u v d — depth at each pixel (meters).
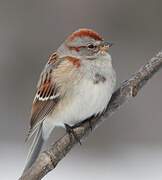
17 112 15.85
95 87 8.03
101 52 8.23
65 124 8.42
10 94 16.12
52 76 8.33
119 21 17.41
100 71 8.12
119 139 14.98
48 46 17.14
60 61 8.34
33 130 8.50
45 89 8.41
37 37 17.25
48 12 17.58
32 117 8.57
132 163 13.33
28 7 17.67
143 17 17.47
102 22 17.39
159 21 17.44
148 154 14.05
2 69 16.52
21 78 16.42
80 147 14.40
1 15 17.61
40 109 8.48
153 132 15.18
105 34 17.31
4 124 15.60
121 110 15.33
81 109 8.11
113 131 15.04
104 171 12.70
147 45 17.11
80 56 8.24
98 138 14.78
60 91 8.23
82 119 8.20
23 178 6.82
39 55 16.97
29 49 17.02
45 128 8.65
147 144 14.89
